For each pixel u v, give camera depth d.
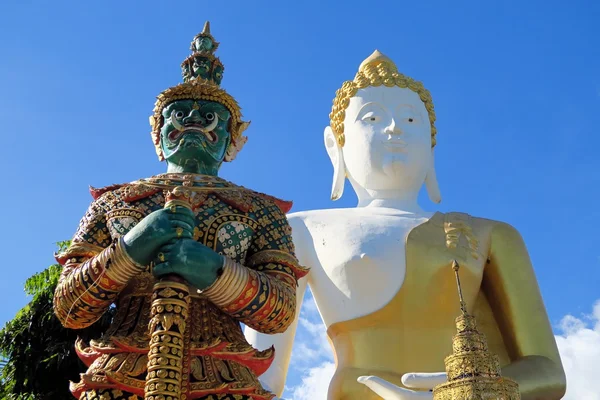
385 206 10.09
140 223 4.41
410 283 8.97
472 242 9.45
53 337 12.84
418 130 10.33
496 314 9.52
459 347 6.46
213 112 5.66
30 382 12.52
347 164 10.55
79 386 4.31
